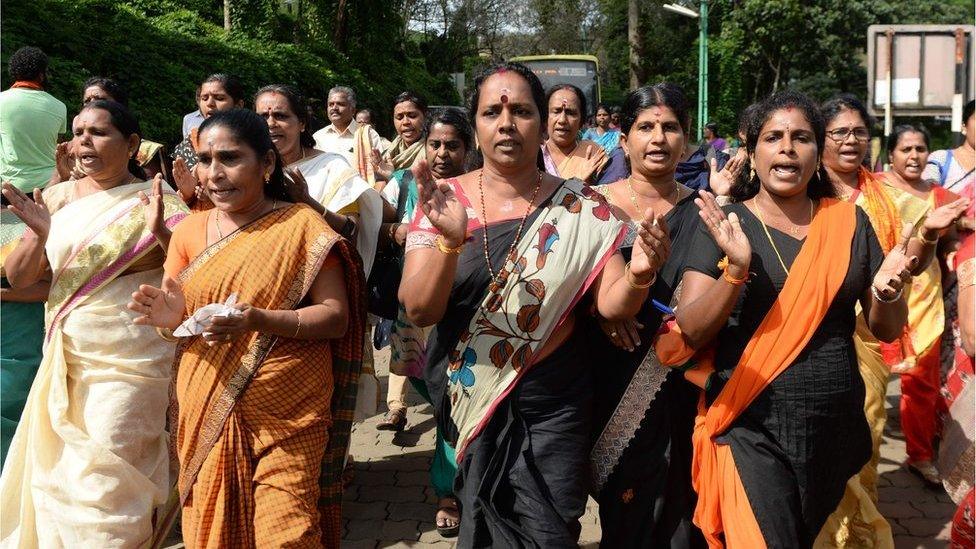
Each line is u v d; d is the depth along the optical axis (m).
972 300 2.68
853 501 3.05
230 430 2.58
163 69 11.33
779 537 2.36
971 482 2.74
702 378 2.57
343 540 3.61
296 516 2.54
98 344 3.04
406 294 2.37
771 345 2.41
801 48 28.22
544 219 2.46
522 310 2.40
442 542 3.57
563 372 2.46
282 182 2.84
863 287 2.46
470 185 2.57
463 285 2.46
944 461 2.86
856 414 2.48
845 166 3.51
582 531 3.65
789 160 2.44
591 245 2.44
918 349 3.87
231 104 4.23
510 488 2.41
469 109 2.62
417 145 5.82
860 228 2.49
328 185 3.67
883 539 3.05
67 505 2.93
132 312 3.10
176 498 3.23
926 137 4.29
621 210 2.94
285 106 3.67
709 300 2.34
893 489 4.11
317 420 2.66
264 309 2.54
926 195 4.28
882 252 2.49
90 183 3.31
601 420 2.67
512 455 2.42
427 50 34.47
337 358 2.89
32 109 4.50
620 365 2.65
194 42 13.09
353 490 4.13
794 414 2.40
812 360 2.41
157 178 3.01
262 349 2.60
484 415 2.42
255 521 2.56
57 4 10.65
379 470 4.38
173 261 2.77
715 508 2.49
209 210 2.85
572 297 2.44
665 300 2.72
